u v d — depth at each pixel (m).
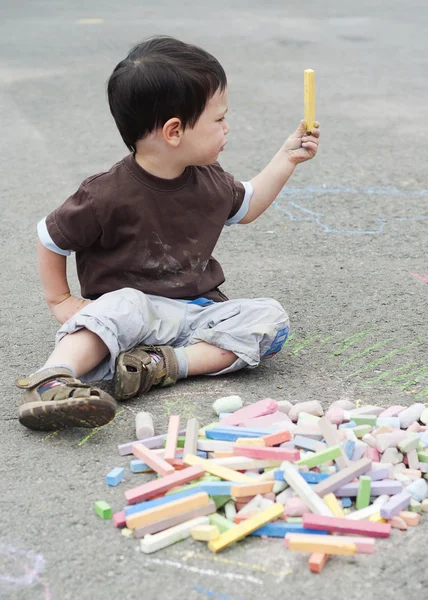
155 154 2.85
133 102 2.77
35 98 7.77
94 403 2.42
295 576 1.95
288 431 2.40
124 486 2.31
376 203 4.91
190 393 2.84
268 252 4.21
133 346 2.83
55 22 12.55
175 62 2.75
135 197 2.86
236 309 2.94
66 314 3.01
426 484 2.24
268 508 2.11
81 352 2.71
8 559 2.04
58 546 2.07
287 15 12.62
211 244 3.02
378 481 2.25
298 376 2.96
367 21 11.78
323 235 4.43
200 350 2.89
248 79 8.27
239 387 2.88
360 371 2.99
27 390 2.59
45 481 2.34
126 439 2.56
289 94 7.65
